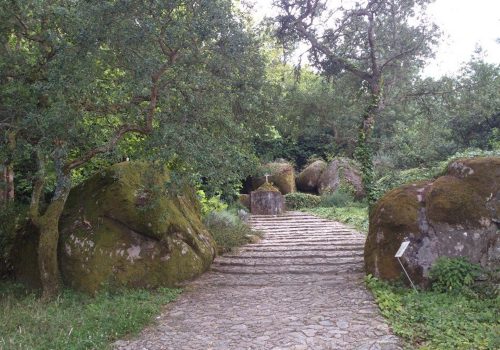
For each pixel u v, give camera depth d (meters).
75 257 7.99
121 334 5.73
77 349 5.15
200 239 9.79
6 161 7.11
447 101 10.12
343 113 11.97
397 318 5.88
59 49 6.37
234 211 16.17
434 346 4.95
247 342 5.34
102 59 6.51
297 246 11.52
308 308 6.61
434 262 7.16
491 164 7.31
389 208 7.78
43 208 10.03
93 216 8.45
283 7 9.60
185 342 5.44
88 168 11.00
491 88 10.03
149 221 8.40
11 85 6.75
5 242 9.41
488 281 6.73
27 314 6.39
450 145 17.95
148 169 7.53
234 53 6.62
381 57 9.99
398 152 11.57
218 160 6.87
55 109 6.06
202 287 8.26
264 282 8.46
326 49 9.91
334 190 21.34
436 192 7.43
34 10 6.57
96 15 5.85
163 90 6.96
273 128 10.05
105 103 7.06
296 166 25.09
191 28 5.97
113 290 7.73
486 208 7.10
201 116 7.05
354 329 5.59
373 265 7.80
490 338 4.97
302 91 11.84
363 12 9.58
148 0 5.85
